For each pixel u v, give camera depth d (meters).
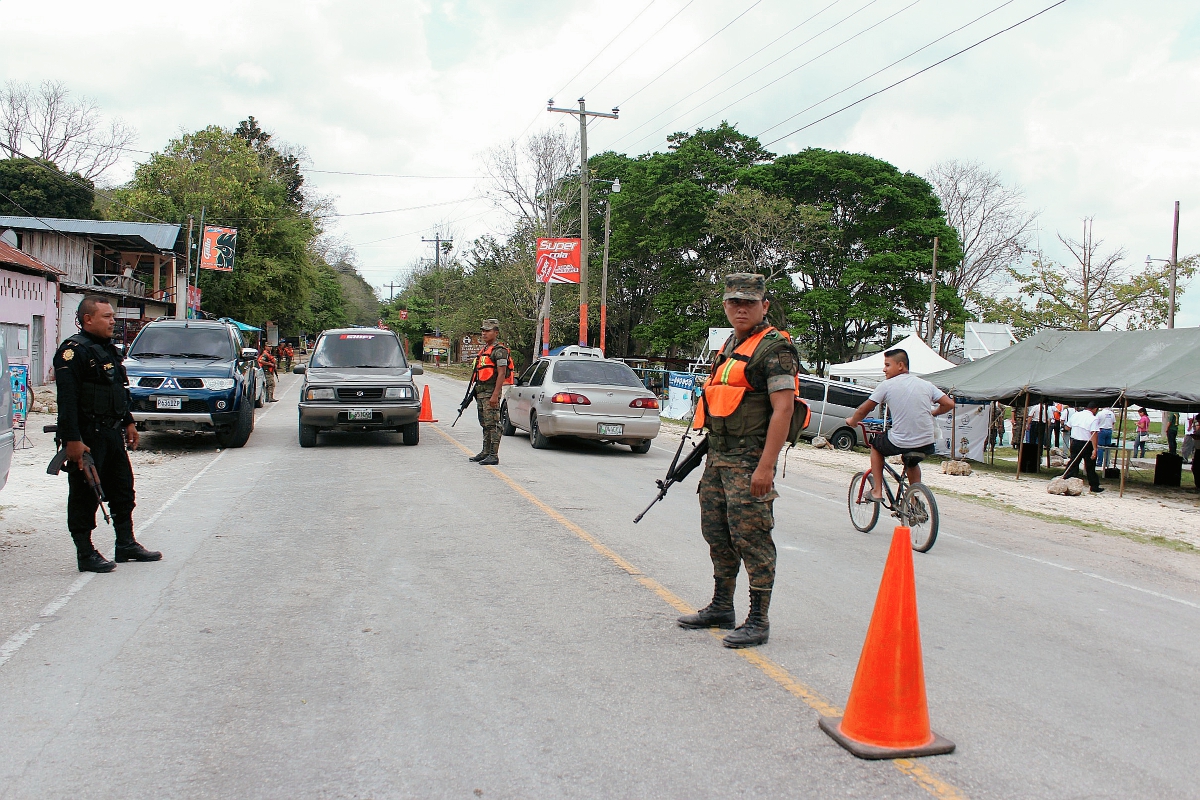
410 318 76.56
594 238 50.16
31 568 5.99
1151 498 14.62
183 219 41.66
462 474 10.92
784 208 39.16
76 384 5.73
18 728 3.45
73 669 4.10
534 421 14.59
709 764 3.21
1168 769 3.29
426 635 4.65
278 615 4.97
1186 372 14.33
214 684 3.93
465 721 3.56
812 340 44.72
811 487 12.24
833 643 4.66
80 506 5.82
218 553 6.50
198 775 3.09
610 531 7.61
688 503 9.44
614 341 52.88
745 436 4.51
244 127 62.44
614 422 13.94
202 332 14.05
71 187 43.75
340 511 8.26
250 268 43.94
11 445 6.65
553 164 43.53
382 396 13.47
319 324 81.00
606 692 3.89
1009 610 5.73
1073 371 16.56
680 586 5.80
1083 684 4.26
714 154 45.28
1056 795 3.05
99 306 5.89
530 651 4.42
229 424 12.85
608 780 3.07
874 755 3.29
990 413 19.66
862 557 7.14
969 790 3.06
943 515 10.40
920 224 41.38
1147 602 6.24
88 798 2.92
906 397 7.73
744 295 4.45
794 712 3.71
